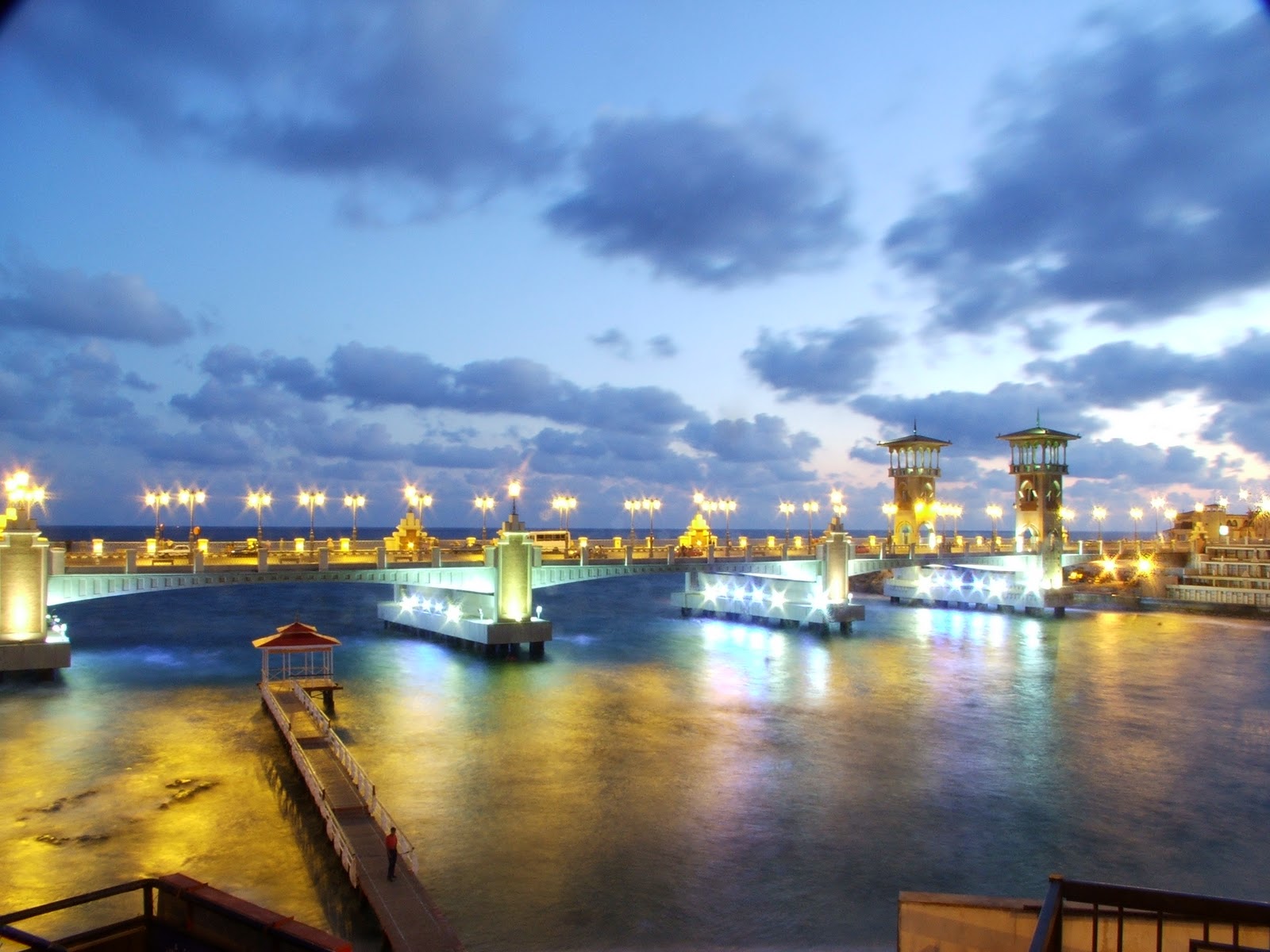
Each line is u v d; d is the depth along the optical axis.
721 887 28.12
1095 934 8.60
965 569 117.38
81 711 49.75
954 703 56.56
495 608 72.62
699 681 62.66
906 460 132.50
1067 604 118.12
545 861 29.86
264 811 33.31
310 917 24.58
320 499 95.31
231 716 48.69
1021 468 129.12
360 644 76.88
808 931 25.36
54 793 35.44
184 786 36.28
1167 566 133.62
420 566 74.00
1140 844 32.28
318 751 38.25
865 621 100.06
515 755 42.59
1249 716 53.47
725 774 40.00
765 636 86.44
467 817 33.88
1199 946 8.38
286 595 134.88
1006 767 41.91
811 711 53.59
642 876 28.83
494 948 24.17
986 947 15.55
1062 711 54.59
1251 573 125.19
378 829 29.03
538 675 63.50
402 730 47.25
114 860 28.78
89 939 8.46
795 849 31.30
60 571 60.16
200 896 8.45
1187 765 42.66
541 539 101.88
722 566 94.12
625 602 128.50
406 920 22.81
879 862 30.33
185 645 76.62
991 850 31.56
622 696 56.91
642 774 39.88
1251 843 32.53
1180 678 66.69
